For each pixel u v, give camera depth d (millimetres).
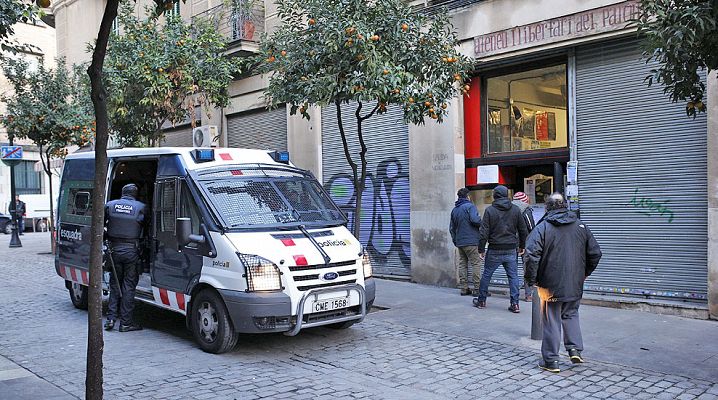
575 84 9398
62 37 22828
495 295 10102
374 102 12172
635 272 8781
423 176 11195
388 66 7695
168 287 7426
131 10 12836
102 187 4184
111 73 12141
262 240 6699
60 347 7066
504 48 9922
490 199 10711
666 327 7547
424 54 8531
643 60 8633
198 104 14539
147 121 13336
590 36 8875
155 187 7781
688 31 5020
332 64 8188
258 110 15102
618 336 7176
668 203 8438
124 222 7664
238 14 13289
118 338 7512
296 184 7914
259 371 6105
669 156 8414
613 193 9000
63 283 12070
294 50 8531
